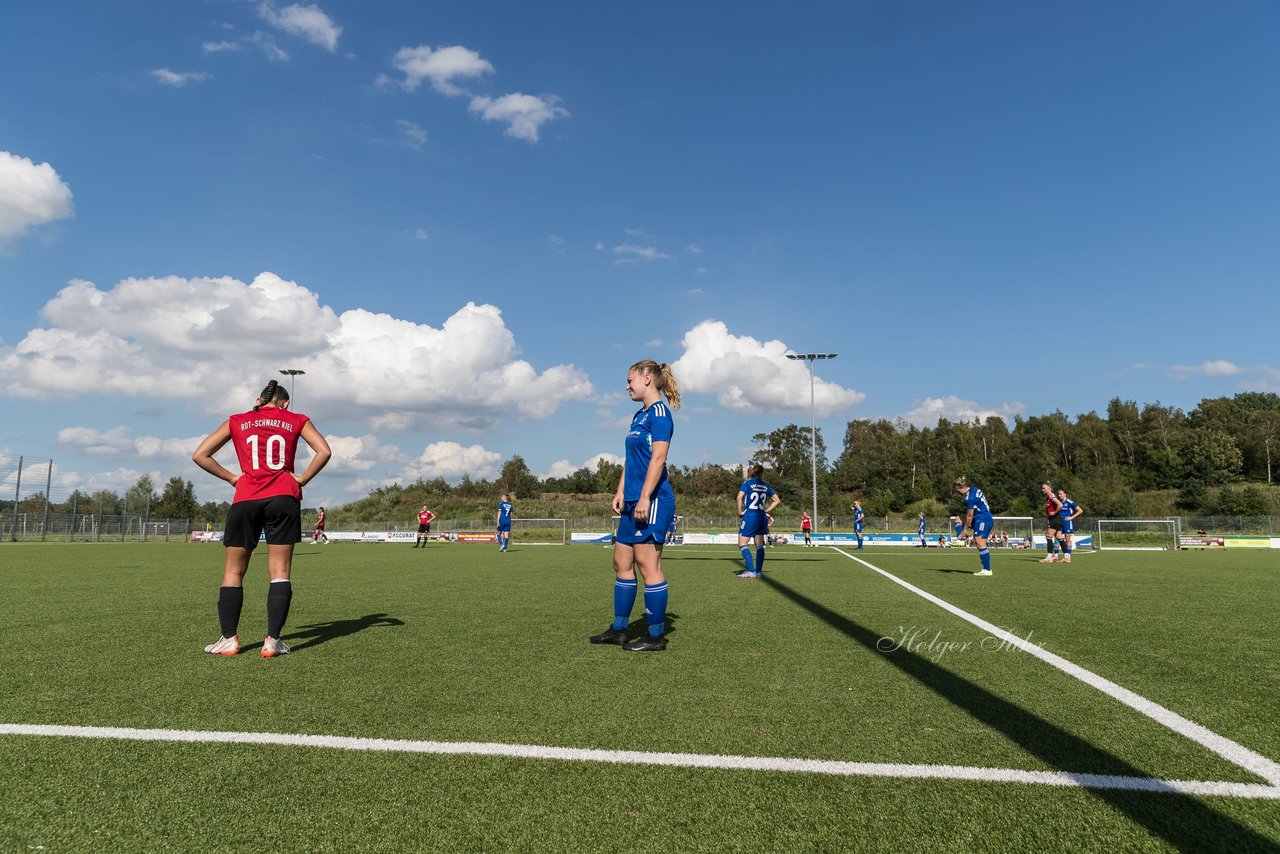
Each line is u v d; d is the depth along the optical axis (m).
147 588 8.66
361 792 2.10
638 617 6.00
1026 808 1.98
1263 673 3.73
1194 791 2.10
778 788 2.12
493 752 2.44
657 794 2.08
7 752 2.46
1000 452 104.12
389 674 3.69
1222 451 81.88
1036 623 5.61
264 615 6.04
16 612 6.27
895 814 1.94
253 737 2.61
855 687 3.39
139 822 1.91
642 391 4.86
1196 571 12.69
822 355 39.19
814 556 19.91
